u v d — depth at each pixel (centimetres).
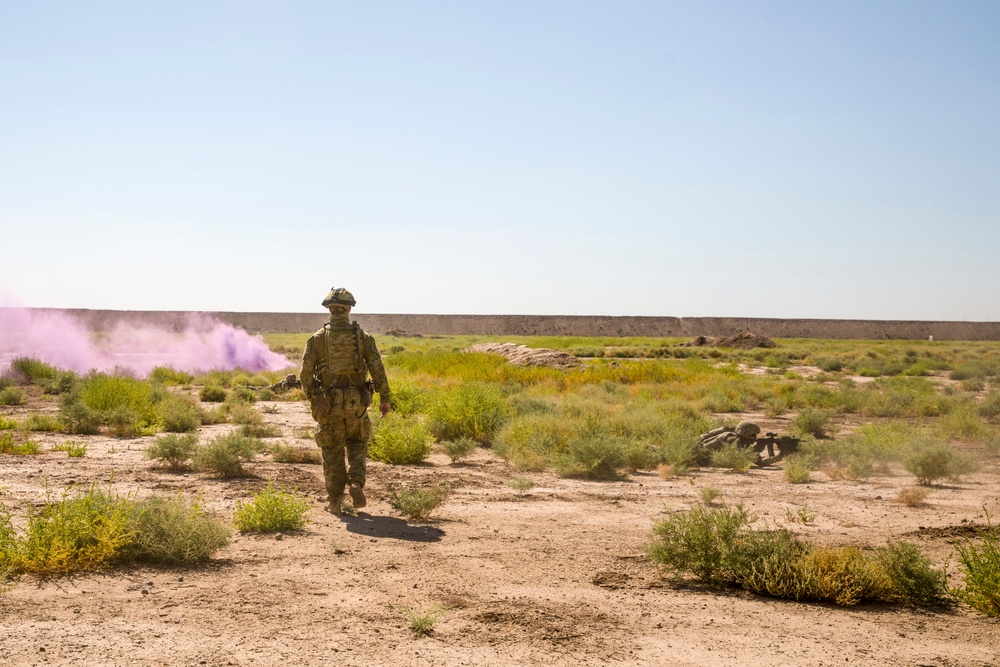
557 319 13188
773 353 6744
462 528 792
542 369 3369
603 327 13150
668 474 1205
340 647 451
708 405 2323
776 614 542
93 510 637
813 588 577
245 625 483
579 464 1167
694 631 502
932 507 953
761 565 605
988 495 1046
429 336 11375
